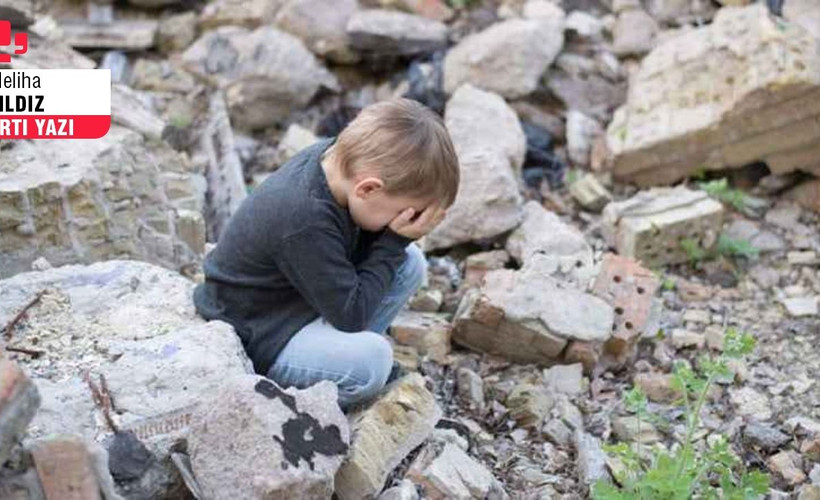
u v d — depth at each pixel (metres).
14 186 3.51
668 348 3.93
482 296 3.72
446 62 5.23
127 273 3.36
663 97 4.82
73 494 2.51
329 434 2.71
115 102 4.26
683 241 4.34
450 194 2.94
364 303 2.96
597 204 4.71
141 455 2.72
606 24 5.52
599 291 3.87
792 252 4.45
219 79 5.26
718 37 4.71
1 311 3.18
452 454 3.12
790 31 4.51
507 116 4.85
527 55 5.15
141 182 3.87
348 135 2.87
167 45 5.52
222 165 4.72
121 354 2.99
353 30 5.32
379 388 3.08
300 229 2.86
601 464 3.25
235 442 2.64
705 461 3.05
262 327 3.09
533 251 4.11
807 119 4.43
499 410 3.58
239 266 3.05
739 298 4.22
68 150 3.74
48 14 5.53
